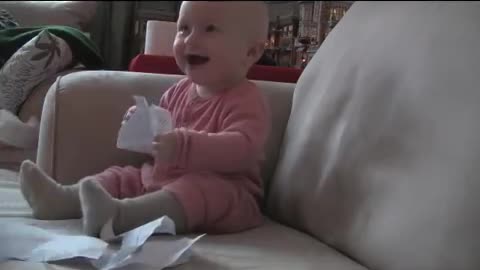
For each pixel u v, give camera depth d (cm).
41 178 93
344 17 112
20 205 100
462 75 77
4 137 139
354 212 86
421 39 86
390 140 84
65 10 222
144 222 86
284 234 95
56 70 162
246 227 97
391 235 77
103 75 113
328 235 90
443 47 82
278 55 139
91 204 83
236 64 90
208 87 98
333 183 92
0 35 171
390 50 91
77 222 92
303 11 138
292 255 83
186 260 77
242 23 86
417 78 83
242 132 93
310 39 136
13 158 141
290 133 110
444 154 75
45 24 216
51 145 107
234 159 92
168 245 77
